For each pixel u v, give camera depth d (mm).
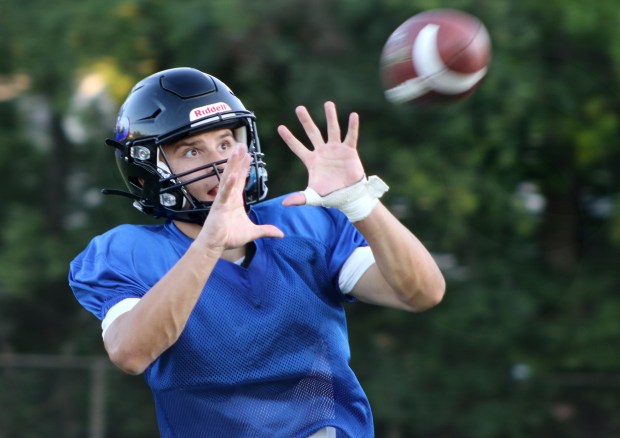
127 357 9258
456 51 10430
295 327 10156
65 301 29094
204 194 10336
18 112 29094
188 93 10336
